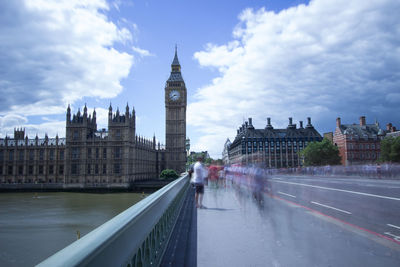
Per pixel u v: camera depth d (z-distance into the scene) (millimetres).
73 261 2082
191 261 6852
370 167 52062
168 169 139750
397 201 17125
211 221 11586
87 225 55875
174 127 156125
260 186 16234
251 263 6766
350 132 120562
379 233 9594
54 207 76500
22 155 128250
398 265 6625
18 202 85500
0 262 35906
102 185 113938
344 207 15117
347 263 6773
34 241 44938
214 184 31438
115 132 117188
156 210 6027
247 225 10820
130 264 3822
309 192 22828
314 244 8312
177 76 161500
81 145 117438
